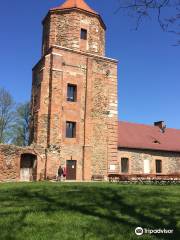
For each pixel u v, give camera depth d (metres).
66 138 28.16
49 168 26.97
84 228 7.33
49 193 13.19
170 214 8.95
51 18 30.78
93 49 30.94
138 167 34.53
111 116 30.44
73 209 9.49
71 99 29.36
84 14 31.03
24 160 27.59
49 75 28.59
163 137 39.78
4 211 9.03
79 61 30.00
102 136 29.62
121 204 10.45
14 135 46.84
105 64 31.27
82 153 28.56
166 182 25.03
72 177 27.81
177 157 37.88
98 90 30.39
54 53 28.94
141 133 38.78
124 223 7.85
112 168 29.44
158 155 36.34
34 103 29.95
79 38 30.39
